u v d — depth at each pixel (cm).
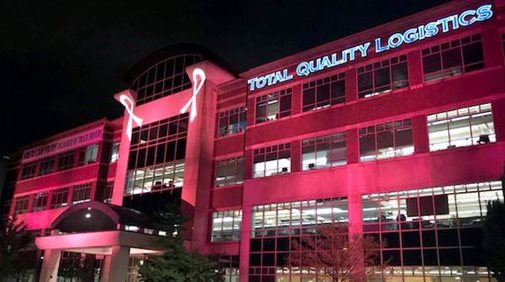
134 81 5144
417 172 2928
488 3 2897
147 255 3838
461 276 2616
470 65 2891
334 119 3431
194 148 4188
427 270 2738
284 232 3459
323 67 3606
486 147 2706
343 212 3194
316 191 3362
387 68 3256
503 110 2694
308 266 3088
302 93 3688
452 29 3011
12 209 6234
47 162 6031
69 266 4891
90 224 3784
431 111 2977
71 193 5475
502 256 2223
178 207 3572
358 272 2756
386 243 2909
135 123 4912
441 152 2866
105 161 5331
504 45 2783
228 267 3778
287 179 3553
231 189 4016
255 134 3884
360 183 3159
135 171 4694
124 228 3512
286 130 3684
